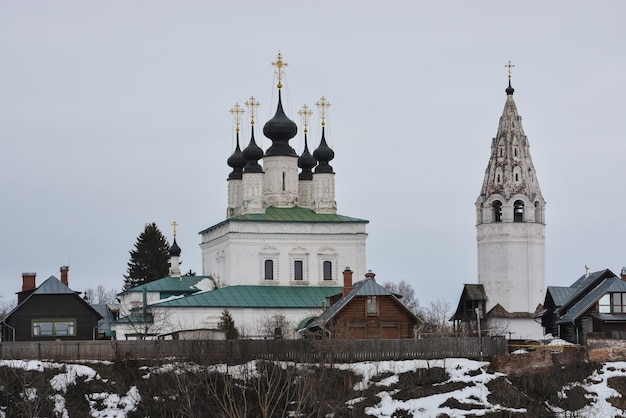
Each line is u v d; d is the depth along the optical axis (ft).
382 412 504.02
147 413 498.69
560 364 540.11
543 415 508.94
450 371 533.14
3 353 534.37
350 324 591.78
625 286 593.83
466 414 504.43
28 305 607.78
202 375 510.17
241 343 536.83
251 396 503.20
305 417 489.67
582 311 593.83
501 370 536.83
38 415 495.82
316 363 529.45
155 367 524.11
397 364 533.96
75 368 522.47
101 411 503.61
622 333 550.77
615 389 524.52
